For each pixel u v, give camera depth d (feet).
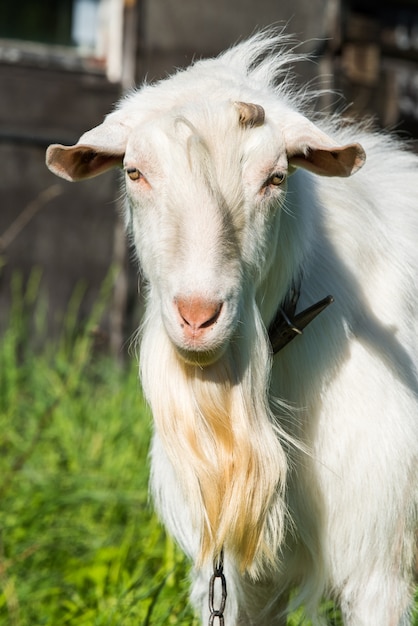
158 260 12.52
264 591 15.98
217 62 14.75
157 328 13.60
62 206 35.29
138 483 24.12
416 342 15.61
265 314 14.08
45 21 36.17
